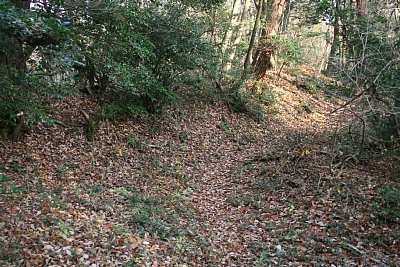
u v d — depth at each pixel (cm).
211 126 1551
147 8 1192
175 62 1333
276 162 1121
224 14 1639
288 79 2341
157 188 924
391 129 991
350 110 891
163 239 648
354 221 711
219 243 671
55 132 1059
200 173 1121
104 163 1003
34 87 818
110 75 1014
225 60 1691
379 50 838
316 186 880
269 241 683
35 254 498
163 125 1377
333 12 1224
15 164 838
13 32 716
